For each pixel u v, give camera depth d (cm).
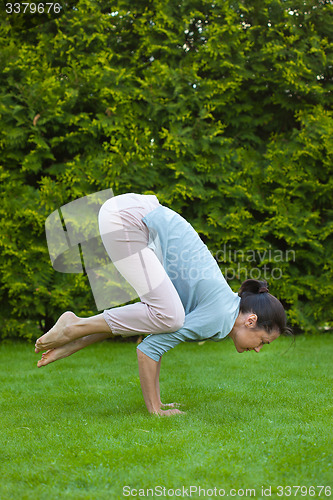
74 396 317
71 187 503
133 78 530
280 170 530
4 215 496
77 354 471
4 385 352
